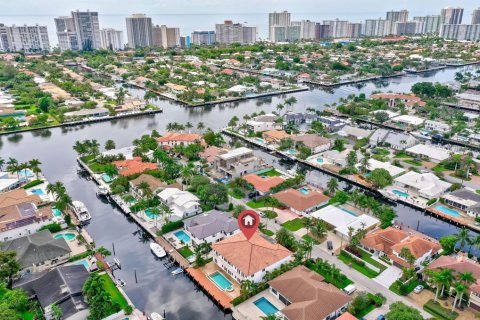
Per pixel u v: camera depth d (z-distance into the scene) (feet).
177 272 412.98
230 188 592.19
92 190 606.14
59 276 372.38
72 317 329.72
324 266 389.80
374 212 500.74
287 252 410.72
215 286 387.14
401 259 406.82
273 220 501.56
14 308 339.36
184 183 611.06
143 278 406.62
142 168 620.90
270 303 363.15
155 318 342.85
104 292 338.75
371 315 343.26
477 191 577.43
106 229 498.28
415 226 501.97
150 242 472.03
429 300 361.10
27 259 404.77
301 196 529.86
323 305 332.60
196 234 442.91
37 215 479.82
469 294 350.02
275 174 646.74
